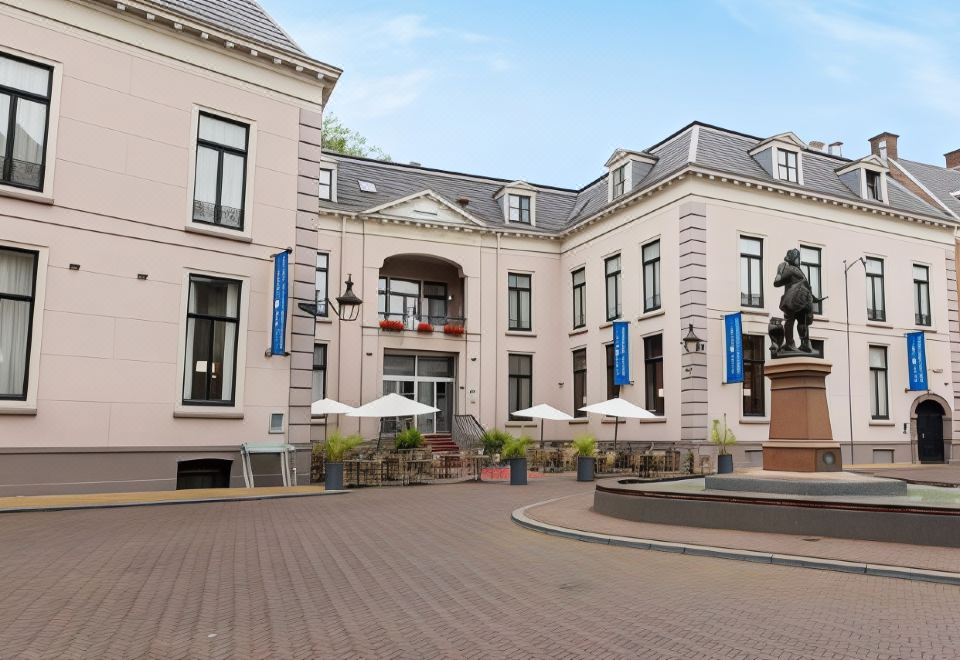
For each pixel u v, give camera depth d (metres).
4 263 13.84
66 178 14.45
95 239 14.71
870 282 27.58
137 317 15.11
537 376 30.80
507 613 5.95
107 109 15.06
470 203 31.53
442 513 12.66
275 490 15.72
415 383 29.81
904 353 27.89
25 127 14.16
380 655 4.86
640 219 26.66
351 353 27.59
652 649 5.03
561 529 10.37
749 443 24.17
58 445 13.96
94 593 6.48
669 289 24.92
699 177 24.34
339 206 27.84
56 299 14.16
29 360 13.80
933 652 4.95
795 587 6.95
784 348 12.96
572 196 34.00
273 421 16.83
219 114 16.66
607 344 28.25
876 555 8.15
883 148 35.75
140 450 14.91
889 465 26.28
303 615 5.82
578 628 5.53
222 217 16.58
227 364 16.42
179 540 9.35
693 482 14.00
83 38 14.86
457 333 29.50
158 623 5.55
